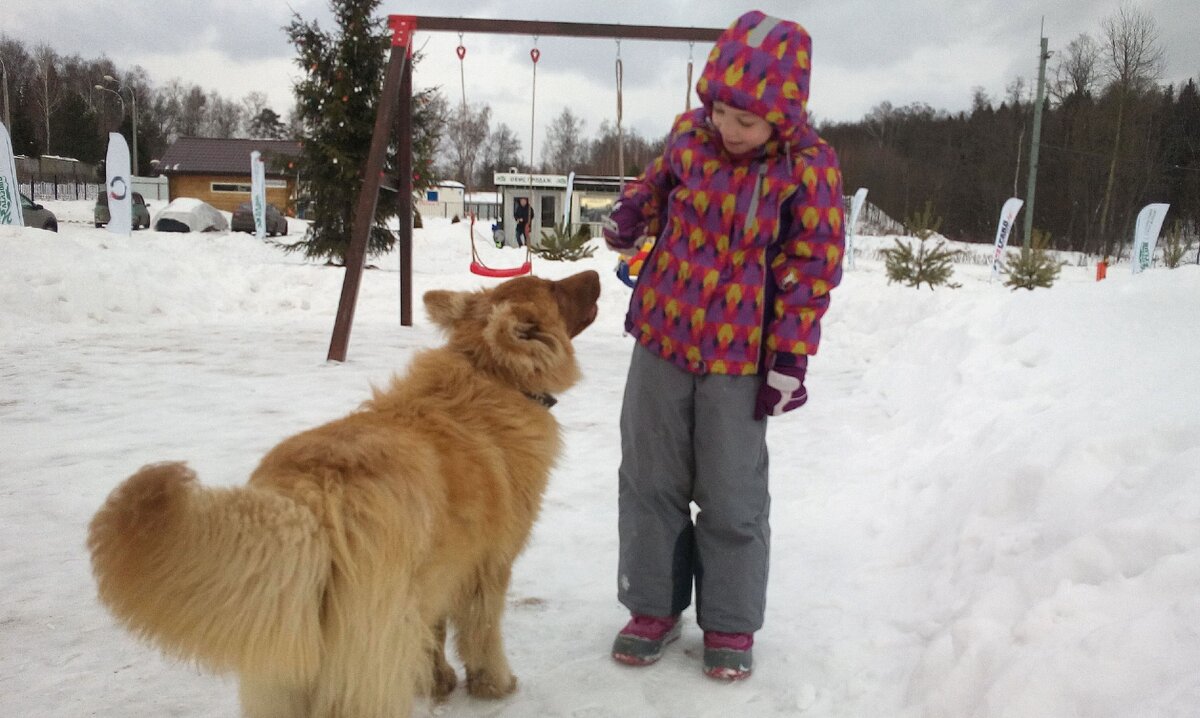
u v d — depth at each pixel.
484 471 2.30
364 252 8.39
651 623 2.86
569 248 17.80
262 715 1.94
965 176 50.44
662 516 2.83
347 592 1.80
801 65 2.42
